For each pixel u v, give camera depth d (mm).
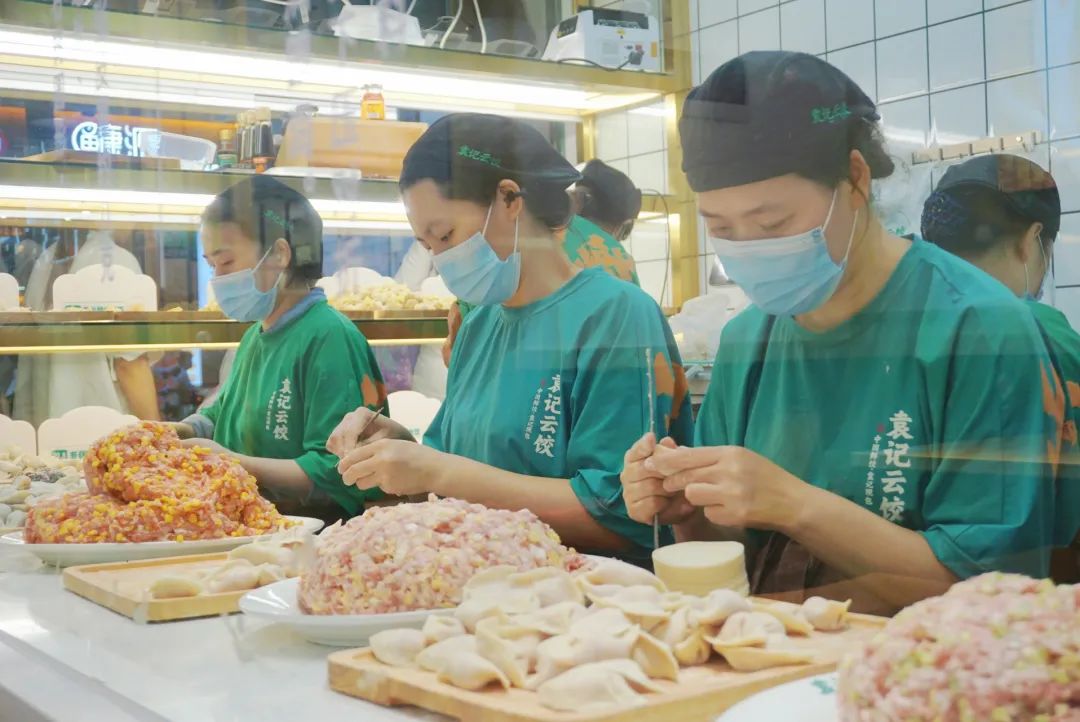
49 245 1500
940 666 568
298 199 1432
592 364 1312
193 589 1112
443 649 795
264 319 1549
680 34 1215
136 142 1431
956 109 1060
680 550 959
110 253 1503
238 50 1345
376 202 1422
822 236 1022
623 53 1228
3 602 1245
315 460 1523
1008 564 912
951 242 1065
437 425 1582
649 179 1261
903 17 1081
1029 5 1001
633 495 1138
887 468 1028
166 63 1398
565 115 1333
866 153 1040
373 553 946
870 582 945
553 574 879
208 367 1613
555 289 1370
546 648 766
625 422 1292
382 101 1369
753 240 1052
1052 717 534
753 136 1018
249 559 1182
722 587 902
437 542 942
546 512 1268
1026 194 1034
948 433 988
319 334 1541
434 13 1318
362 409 1515
